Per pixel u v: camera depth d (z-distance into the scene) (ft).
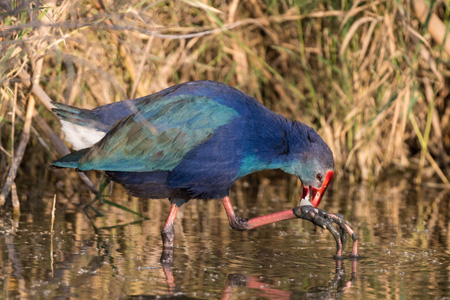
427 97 44.37
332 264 25.55
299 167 28.81
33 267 23.94
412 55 44.09
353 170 46.96
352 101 44.88
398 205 38.96
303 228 32.50
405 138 48.91
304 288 22.17
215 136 26.76
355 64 44.86
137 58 40.81
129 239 28.96
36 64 32.14
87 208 35.45
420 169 45.52
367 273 24.29
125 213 34.83
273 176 49.01
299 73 47.93
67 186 41.24
